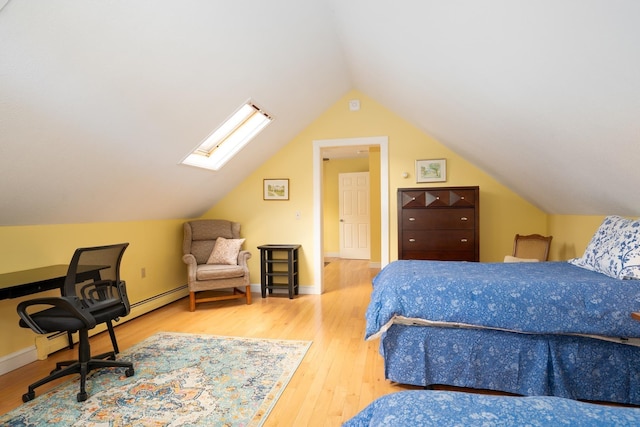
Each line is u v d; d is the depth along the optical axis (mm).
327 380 2449
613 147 1967
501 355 2195
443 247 4172
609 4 1179
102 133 2475
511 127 2607
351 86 4723
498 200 4461
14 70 1717
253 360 2775
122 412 2074
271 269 5090
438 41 2213
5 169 2195
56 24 1659
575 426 886
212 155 4129
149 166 3221
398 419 961
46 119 2070
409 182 4660
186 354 2900
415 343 2291
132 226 3965
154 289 4305
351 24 2885
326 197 8570
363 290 5168
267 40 2760
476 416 942
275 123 4191
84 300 2332
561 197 3363
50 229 3055
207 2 2086
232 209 5195
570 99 1823
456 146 4164
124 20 1864
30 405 2164
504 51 1829
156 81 2385
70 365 2500
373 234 7055
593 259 2537
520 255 4039
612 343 2076
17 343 2783
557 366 2102
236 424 1952
